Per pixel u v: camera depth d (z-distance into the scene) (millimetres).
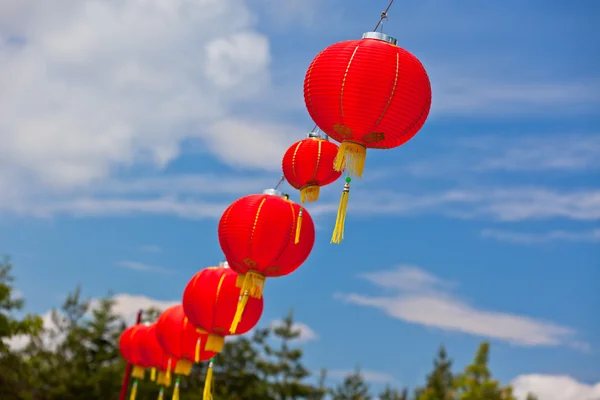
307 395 39812
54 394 31984
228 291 10289
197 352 11633
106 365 35250
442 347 44438
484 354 30016
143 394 33969
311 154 8680
